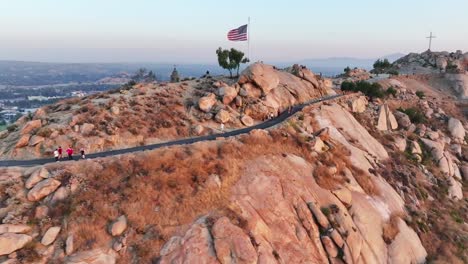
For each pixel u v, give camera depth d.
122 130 40.41
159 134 41.59
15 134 39.81
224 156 35.00
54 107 45.94
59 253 25.52
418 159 59.34
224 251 26.56
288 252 29.41
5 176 30.34
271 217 31.08
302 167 37.97
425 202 49.44
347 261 31.77
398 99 82.75
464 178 63.53
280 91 58.16
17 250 25.08
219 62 65.88
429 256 39.12
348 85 76.00
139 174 31.25
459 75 109.25
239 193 31.72
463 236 43.44
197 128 43.25
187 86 55.84
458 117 86.56
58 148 35.59
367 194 40.88
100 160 32.91
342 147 46.12
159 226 27.77
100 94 50.88
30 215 27.38
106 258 25.69
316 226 33.00
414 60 135.88
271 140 40.22
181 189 30.50
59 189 29.28
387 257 35.31
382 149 55.28
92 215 27.70
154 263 25.83
